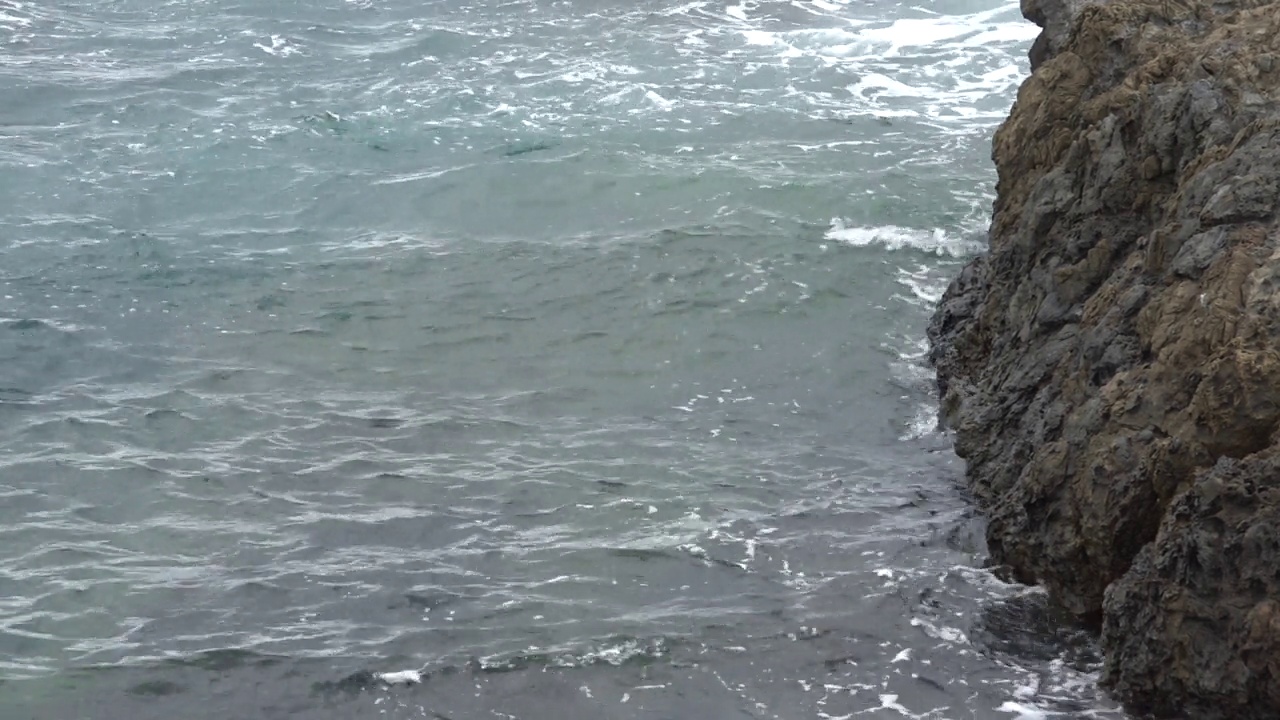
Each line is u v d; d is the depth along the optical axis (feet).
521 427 53.98
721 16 106.42
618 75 92.84
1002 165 58.49
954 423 53.26
